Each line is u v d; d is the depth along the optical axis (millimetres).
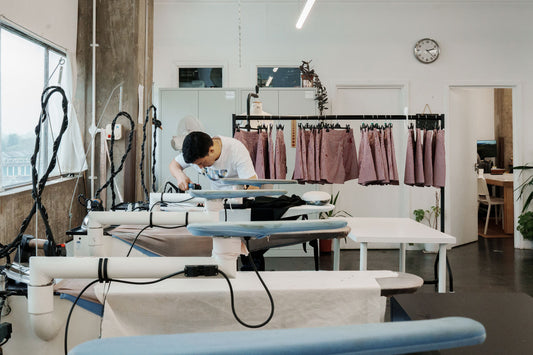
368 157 3443
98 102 4297
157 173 5246
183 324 1273
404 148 5855
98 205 2268
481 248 5914
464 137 6199
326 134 3561
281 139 3602
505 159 8625
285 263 5004
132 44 4285
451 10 5828
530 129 5918
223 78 5781
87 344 337
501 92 8641
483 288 4051
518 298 806
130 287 1301
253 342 340
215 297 1273
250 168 2697
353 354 348
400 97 5898
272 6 5770
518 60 5879
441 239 2568
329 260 5191
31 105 3625
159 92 5254
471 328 384
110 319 1246
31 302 1193
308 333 358
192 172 5152
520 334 649
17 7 3201
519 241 5918
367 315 1315
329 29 5793
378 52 5816
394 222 3129
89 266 1157
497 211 8188
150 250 2205
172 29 5746
